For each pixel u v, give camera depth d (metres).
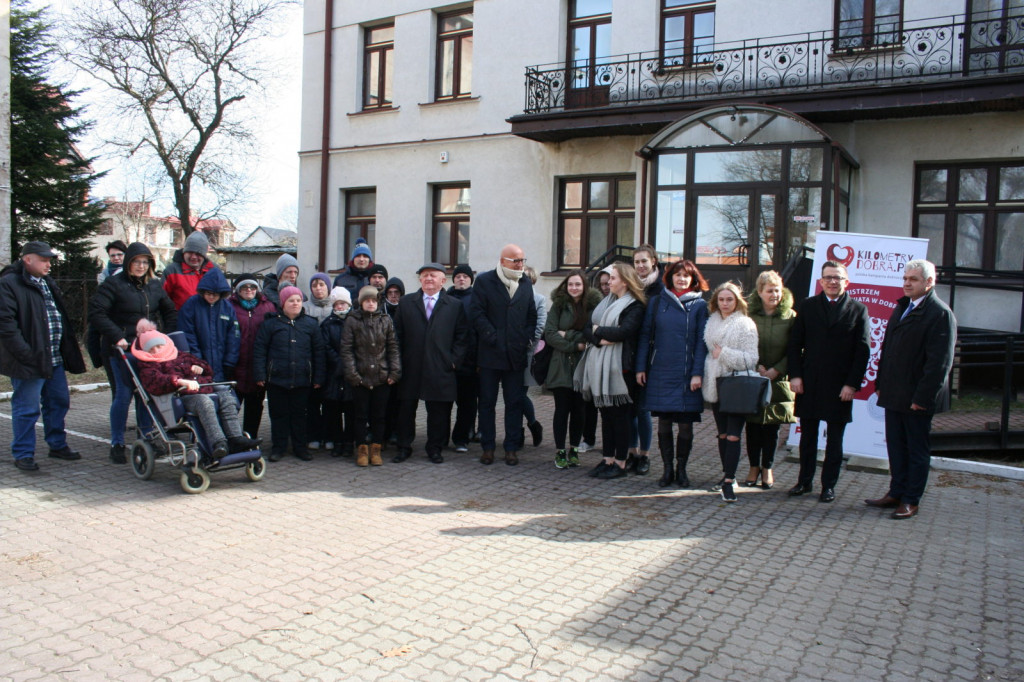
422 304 7.05
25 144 19.30
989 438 7.80
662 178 11.77
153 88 23.56
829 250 7.34
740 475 6.89
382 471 6.75
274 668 3.25
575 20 13.75
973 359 9.91
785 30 11.74
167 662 3.28
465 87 15.08
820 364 5.96
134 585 4.09
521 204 14.20
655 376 6.29
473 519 5.42
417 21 15.36
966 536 5.28
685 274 6.29
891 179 11.12
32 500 5.54
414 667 3.29
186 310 6.73
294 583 4.18
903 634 3.77
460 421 7.69
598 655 3.45
